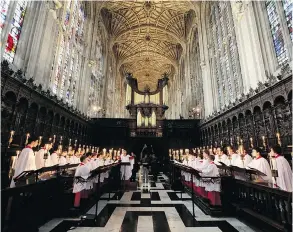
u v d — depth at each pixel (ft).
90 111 70.74
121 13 93.50
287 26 29.63
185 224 16.58
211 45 65.92
